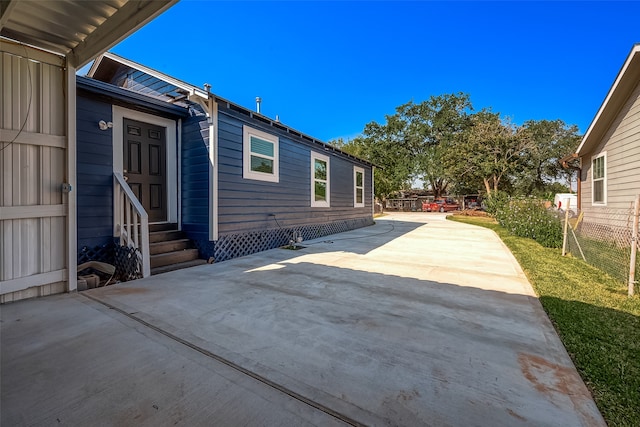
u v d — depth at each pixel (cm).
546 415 152
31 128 330
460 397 166
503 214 1142
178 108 550
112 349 217
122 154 492
